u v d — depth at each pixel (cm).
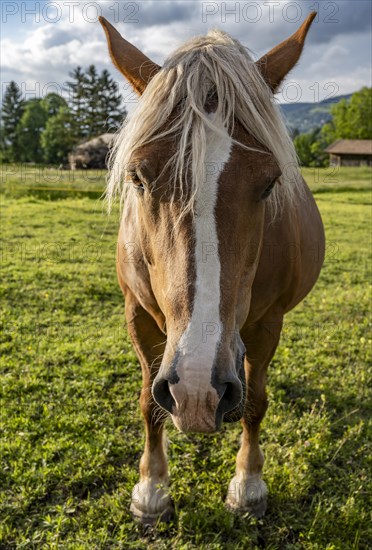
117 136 218
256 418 255
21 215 929
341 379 375
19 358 392
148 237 185
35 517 241
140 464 260
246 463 257
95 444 288
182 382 147
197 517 240
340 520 241
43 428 302
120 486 262
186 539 234
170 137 165
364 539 236
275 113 183
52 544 219
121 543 227
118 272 261
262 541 237
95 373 370
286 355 408
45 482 258
